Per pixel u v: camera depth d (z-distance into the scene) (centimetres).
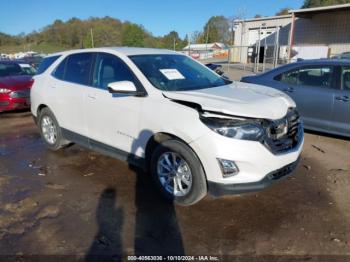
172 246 303
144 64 416
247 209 368
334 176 459
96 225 335
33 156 545
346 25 2331
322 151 568
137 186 425
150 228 331
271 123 332
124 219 347
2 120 827
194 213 359
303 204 380
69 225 335
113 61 438
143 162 399
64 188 421
